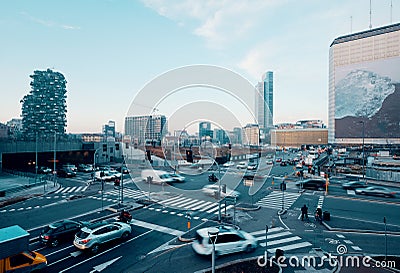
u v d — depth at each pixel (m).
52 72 126.88
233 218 20.59
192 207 23.94
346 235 16.97
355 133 131.38
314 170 47.28
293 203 25.91
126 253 14.28
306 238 16.44
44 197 28.38
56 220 20.14
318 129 156.62
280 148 129.25
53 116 126.75
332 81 153.00
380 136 124.38
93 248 14.19
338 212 22.48
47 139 56.38
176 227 18.44
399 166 47.47
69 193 30.42
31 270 11.59
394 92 121.62
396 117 120.94
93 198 27.80
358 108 130.38
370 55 136.38
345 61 144.25
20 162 51.84
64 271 12.38
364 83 129.38
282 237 16.61
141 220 20.03
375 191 29.64
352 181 37.53
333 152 102.69
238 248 14.17
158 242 15.76
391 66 123.00
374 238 16.47
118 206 23.84
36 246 15.19
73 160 59.41
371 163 52.62
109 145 66.38
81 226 16.55
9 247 10.80
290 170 51.41
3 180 38.91
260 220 20.20
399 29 127.12
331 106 153.38
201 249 13.91
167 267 12.74
